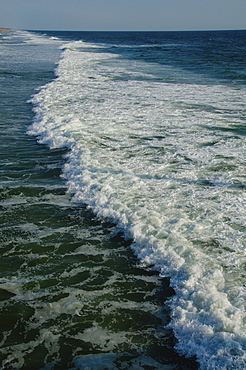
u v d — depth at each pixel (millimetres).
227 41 72312
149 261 3912
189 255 3861
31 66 23297
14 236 4457
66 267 3848
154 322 3082
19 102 12547
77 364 2684
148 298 3365
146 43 63406
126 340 2896
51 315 3150
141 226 4473
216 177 6145
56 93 13852
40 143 8227
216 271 3553
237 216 4766
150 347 2828
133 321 3092
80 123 9445
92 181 5840
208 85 16547
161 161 6930
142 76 19266
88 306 3268
